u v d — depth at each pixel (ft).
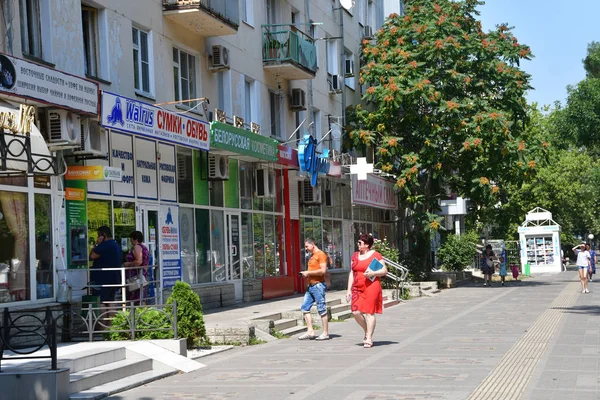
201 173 75.46
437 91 112.68
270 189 90.07
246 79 87.61
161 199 67.62
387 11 149.38
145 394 34.94
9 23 49.52
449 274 127.95
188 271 72.38
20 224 48.62
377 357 43.96
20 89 42.93
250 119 89.15
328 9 116.67
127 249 61.57
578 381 34.09
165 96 69.10
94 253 52.34
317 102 109.91
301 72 94.38
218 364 43.57
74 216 54.29
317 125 110.63
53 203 51.85
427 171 120.26
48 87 45.50
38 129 46.32
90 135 51.65
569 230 232.94
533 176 114.42
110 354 40.73
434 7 117.60
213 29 74.08
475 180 113.60
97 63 59.98
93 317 47.11
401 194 120.47
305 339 55.21
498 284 136.98
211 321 59.41
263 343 53.62
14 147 42.27
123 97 53.31
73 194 54.19
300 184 101.35
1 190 47.14
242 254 84.17
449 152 115.55
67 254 53.36
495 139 111.24
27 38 51.90
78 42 56.59
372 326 48.83
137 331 46.34
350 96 125.59
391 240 149.59
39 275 50.01
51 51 53.31
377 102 115.55
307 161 89.10
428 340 51.83
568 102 133.18
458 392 32.07
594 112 131.13
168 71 69.92
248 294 82.48
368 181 112.27
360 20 133.39
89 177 53.06
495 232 196.75
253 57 88.63
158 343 44.68
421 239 126.00
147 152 65.67
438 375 36.70
